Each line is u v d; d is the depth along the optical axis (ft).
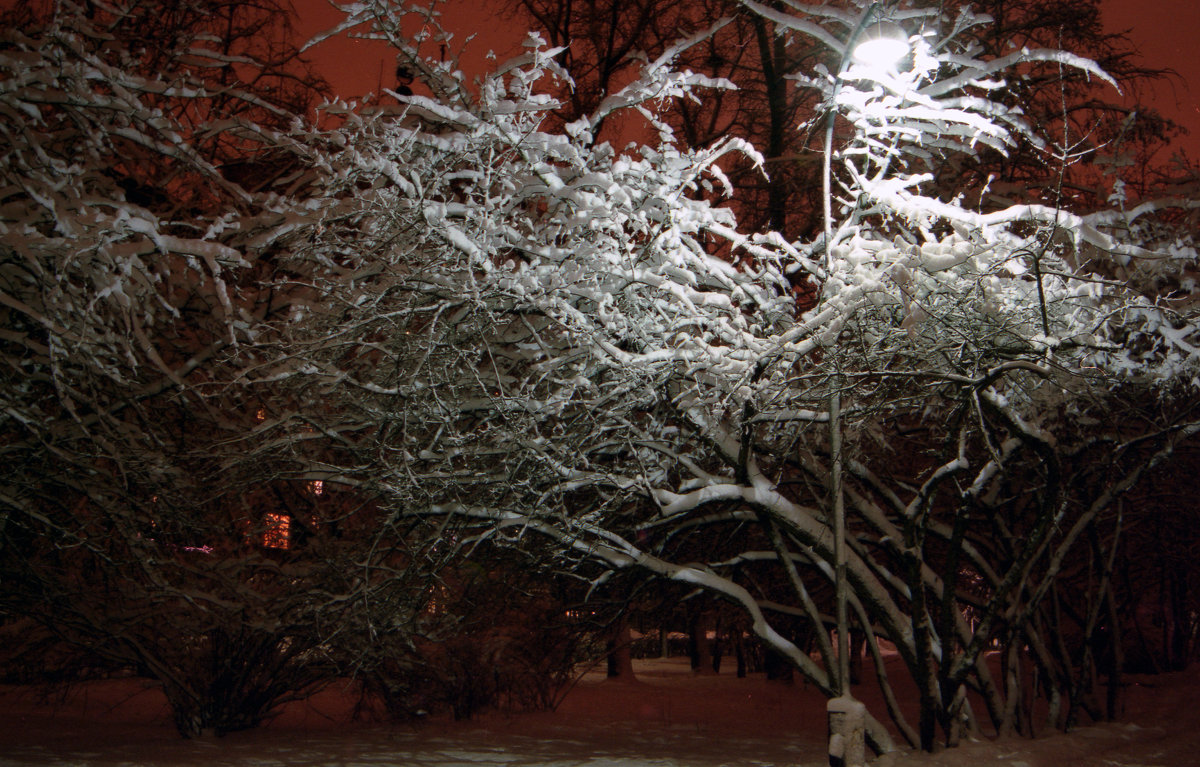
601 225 31.55
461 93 33.14
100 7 37.96
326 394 34.99
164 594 35.01
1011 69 46.01
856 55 29.32
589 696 62.95
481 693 47.50
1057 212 27.12
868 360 28.99
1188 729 37.88
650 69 33.04
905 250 29.94
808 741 40.86
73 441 32.83
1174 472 41.42
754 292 34.14
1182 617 66.13
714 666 106.22
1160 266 34.47
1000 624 38.19
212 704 38.68
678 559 42.45
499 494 33.30
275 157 38.19
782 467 36.42
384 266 33.88
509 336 35.73
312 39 31.55
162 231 41.60
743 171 63.36
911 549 31.78
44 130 35.17
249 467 36.88
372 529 38.93
